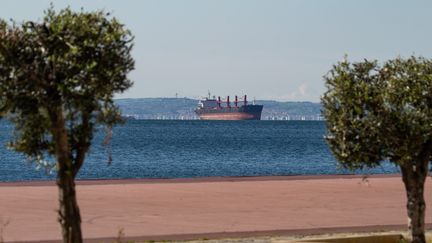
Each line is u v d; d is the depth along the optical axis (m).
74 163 32.81
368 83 38.56
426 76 37.84
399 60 38.97
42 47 31.41
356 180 97.25
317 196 76.75
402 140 37.19
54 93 31.14
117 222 56.25
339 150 38.44
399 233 47.69
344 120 37.78
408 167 38.50
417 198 38.59
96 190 81.69
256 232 51.12
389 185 89.75
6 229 51.84
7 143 33.47
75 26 31.41
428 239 44.88
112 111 32.31
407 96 37.44
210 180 97.25
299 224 55.69
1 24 31.39
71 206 32.47
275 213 62.38
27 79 30.92
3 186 85.25
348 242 42.09
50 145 33.28
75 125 32.78
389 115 37.28
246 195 77.38
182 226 54.19
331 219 58.84
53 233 49.94
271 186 87.81
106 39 31.39
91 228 52.94
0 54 30.84
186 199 72.94
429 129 37.06
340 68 38.66
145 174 137.75
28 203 68.00
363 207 67.25
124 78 32.25
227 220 57.78
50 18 31.86
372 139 37.62
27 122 32.47
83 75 31.03
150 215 60.53
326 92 38.72
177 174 138.88
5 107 31.45
